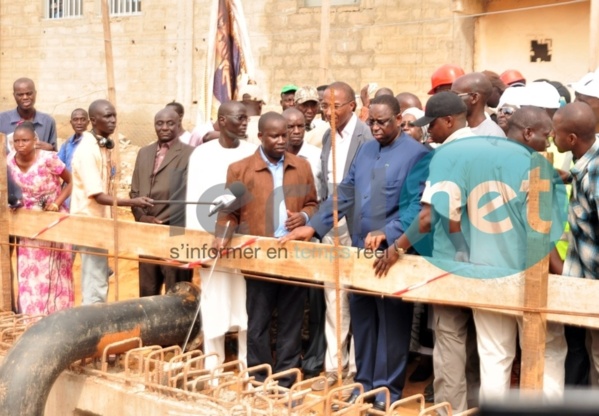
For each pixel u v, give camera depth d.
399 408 5.26
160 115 6.55
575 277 4.02
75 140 8.59
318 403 4.53
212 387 4.87
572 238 4.26
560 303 4.00
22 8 19.34
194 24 16.88
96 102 6.50
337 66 14.72
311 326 6.02
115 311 5.31
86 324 5.08
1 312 6.61
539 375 4.03
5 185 6.67
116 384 5.11
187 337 5.47
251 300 5.52
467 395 5.09
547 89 5.65
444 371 4.79
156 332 5.50
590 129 4.14
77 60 18.66
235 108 5.64
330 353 5.69
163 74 17.33
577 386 4.71
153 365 5.46
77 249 6.81
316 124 7.36
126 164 16.31
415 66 13.87
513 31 13.02
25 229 6.65
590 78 5.21
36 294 6.68
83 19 18.47
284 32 15.41
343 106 5.99
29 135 6.57
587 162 4.09
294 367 5.61
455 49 13.41
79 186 6.47
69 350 4.94
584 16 12.37
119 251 6.02
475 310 4.49
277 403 4.42
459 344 4.76
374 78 14.32
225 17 9.14
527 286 4.02
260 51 15.72
